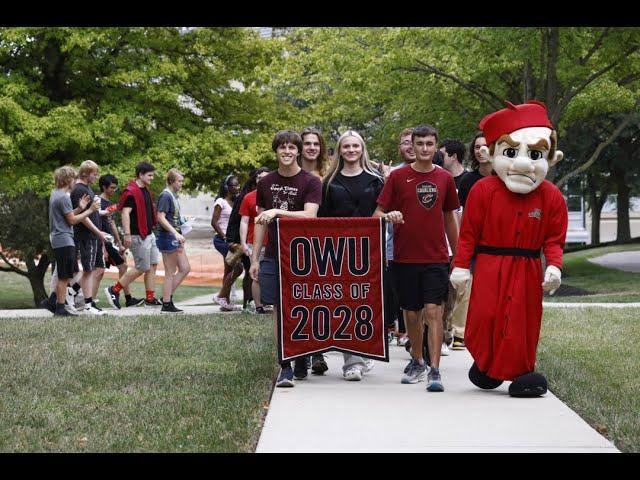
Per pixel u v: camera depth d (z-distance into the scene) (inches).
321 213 319.3
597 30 770.8
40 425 246.2
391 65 805.9
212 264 1085.1
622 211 1432.1
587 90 796.6
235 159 890.1
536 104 283.6
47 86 924.0
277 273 306.5
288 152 306.2
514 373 283.4
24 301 1066.7
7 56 901.8
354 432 238.4
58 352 358.9
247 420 250.5
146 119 880.3
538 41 756.6
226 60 975.6
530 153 277.7
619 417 251.3
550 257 281.3
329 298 306.3
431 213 297.7
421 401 278.1
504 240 284.8
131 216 536.4
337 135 1099.3
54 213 472.1
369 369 334.6
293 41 1062.4
